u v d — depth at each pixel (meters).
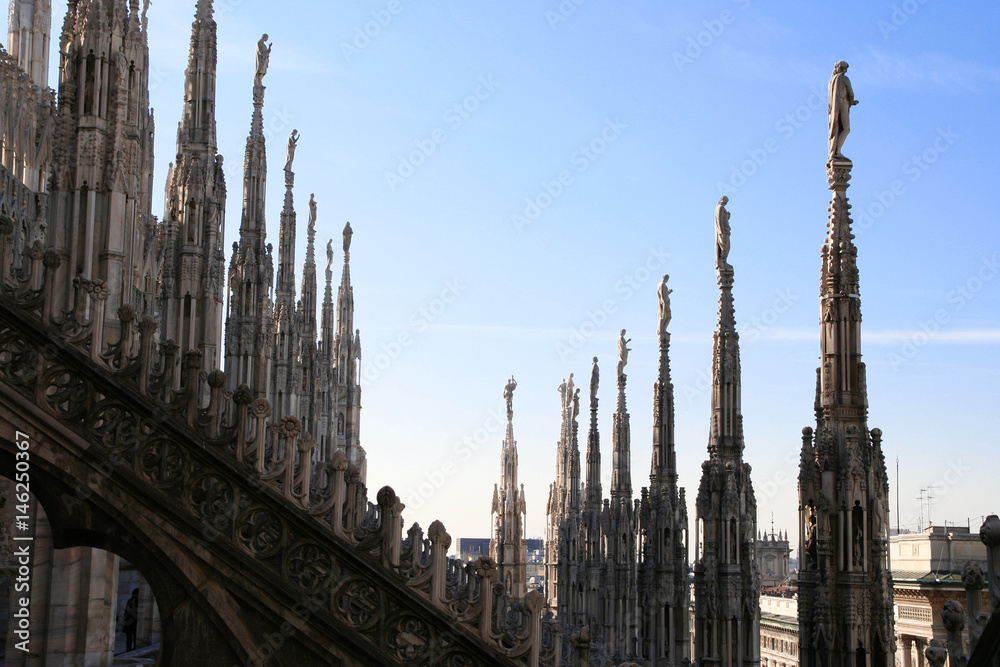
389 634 10.67
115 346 11.29
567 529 69.62
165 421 10.95
